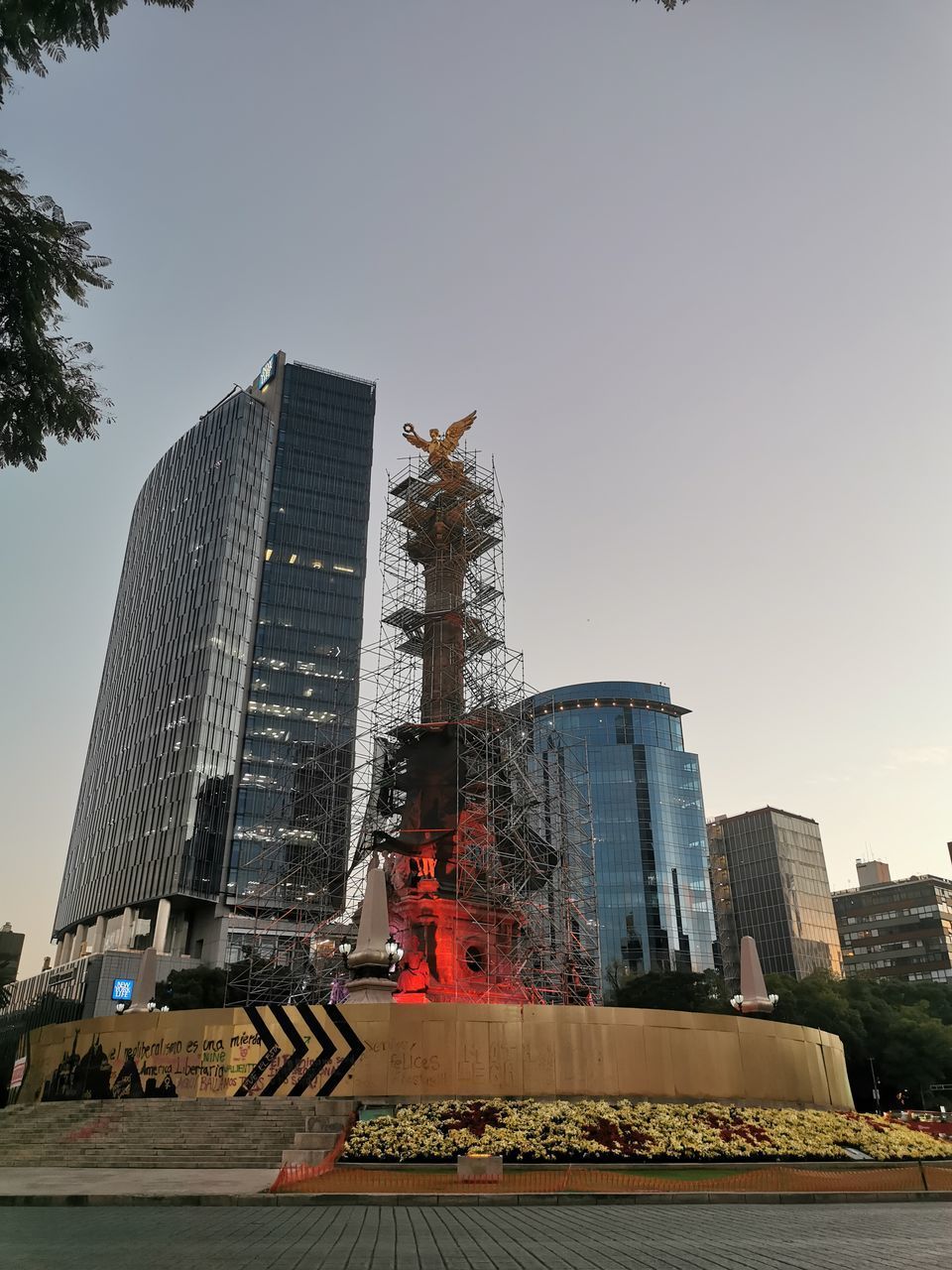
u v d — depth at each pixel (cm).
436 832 5159
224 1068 3466
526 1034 3397
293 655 15150
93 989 11606
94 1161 2886
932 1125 3881
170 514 17175
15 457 1544
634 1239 1451
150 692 15438
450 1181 2183
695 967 15375
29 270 1383
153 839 13750
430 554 6419
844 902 19812
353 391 17738
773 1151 2778
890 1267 1158
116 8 1325
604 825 16112
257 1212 1847
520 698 6256
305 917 7175
